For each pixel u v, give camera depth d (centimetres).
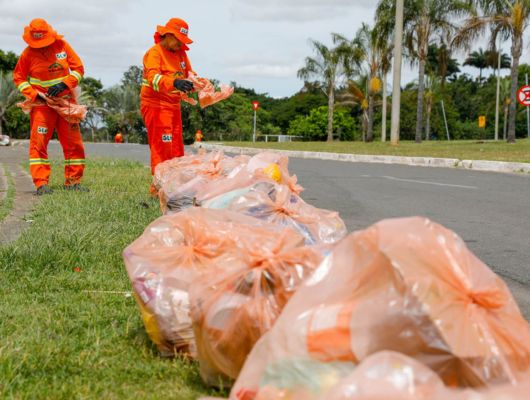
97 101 6675
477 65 9631
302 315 198
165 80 759
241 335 240
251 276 247
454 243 207
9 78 4556
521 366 191
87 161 1555
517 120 7706
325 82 4806
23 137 5784
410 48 3259
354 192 940
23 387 254
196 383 262
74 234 507
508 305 206
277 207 374
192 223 307
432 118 7406
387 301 188
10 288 398
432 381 158
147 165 1447
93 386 259
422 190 973
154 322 288
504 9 2623
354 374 160
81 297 383
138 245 314
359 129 7425
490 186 1047
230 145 2842
